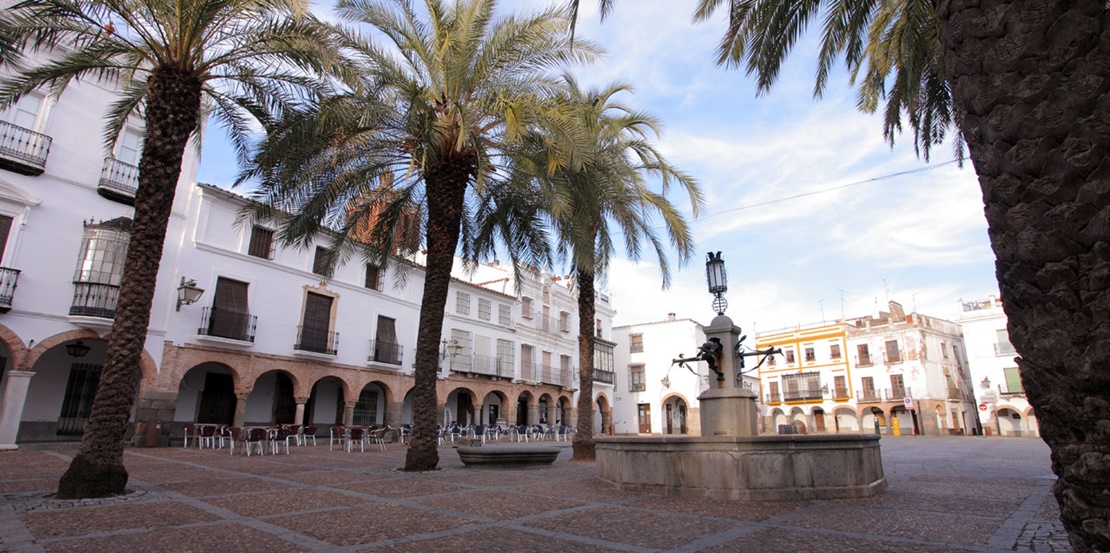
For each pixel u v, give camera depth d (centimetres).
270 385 2273
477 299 3181
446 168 1165
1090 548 206
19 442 1577
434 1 1095
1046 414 223
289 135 1003
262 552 434
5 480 854
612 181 1262
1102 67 217
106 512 605
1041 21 229
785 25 841
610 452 863
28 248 1538
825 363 5094
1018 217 225
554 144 991
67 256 1612
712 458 721
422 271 2861
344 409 2538
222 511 614
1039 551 434
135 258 784
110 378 745
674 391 4403
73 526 529
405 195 1350
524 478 988
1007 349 4344
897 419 4659
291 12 818
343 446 2011
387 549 445
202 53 879
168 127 819
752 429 837
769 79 887
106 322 1622
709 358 876
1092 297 206
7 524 536
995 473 1096
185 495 733
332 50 903
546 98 1062
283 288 2192
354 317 2473
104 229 1655
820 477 716
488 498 726
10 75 1467
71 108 1650
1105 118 212
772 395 5369
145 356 1741
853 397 4872
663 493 754
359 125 984
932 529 520
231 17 872
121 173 1741
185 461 1258
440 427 2414
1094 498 206
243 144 1165
